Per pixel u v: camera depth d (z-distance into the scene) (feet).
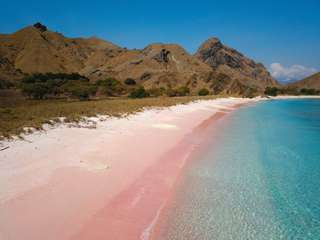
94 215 22.63
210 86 419.95
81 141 43.24
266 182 32.99
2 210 21.40
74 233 19.99
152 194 27.78
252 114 117.60
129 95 237.04
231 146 50.72
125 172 32.42
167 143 48.62
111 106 97.30
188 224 22.94
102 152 38.68
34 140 40.88
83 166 32.45
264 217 24.77
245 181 33.09
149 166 35.55
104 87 251.80
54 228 20.15
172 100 159.63
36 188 25.58
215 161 40.55
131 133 53.21
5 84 247.09
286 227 23.36
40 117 58.70
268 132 67.77
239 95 317.22
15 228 19.51
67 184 27.22
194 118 87.15
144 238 20.44
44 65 625.82
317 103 226.38
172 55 644.69
